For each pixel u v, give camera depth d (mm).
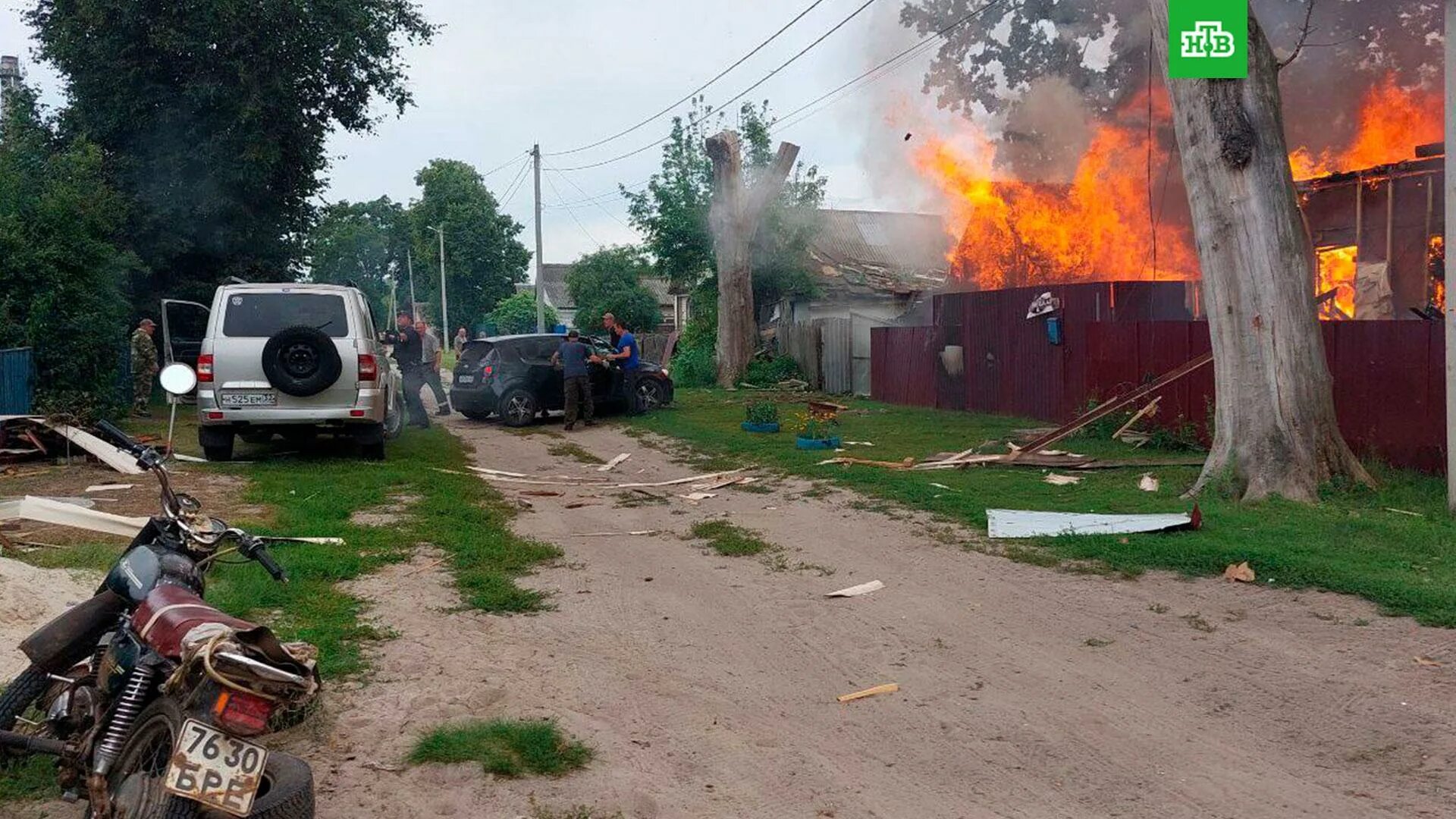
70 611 3895
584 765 4586
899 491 11047
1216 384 10703
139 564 3816
